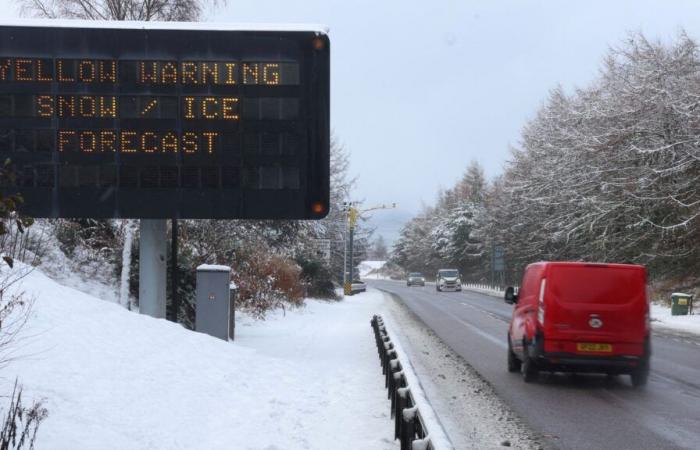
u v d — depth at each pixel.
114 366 8.52
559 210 41.12
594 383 12.41
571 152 38.97
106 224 21.73
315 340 18.50
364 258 80.38
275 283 29.30
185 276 18.69
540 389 11.65
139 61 13.09
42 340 8.26
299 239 40.59
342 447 7.16
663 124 33.44
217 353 11.75
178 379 9.14
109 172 12.98
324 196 13.22
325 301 42.75
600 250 37.44
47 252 18.64
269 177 13.20
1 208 4.73
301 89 13.27
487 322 27.20
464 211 99.50
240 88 13.21
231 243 26.83
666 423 8.98
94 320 10.07
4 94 12.81
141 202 13.03
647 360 11.88
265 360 12.74
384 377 11.80
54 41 12.91
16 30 12.84
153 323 11.78
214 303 15.33
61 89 12.90
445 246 107.62
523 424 8.84
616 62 38.19
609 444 7.84
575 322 11.88
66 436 5.79
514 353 13.51
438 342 19.34
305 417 8.55
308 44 13.30
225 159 13.16
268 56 13.27
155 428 6.92
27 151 12.82
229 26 13.25
